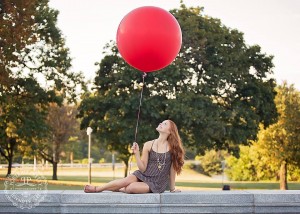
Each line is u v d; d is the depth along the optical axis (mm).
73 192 6992
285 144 42875
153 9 7258
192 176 71375
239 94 35219
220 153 70125
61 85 35500
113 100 32938
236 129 33844
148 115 32250
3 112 34969
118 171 74812
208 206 6734
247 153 60125
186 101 31578
